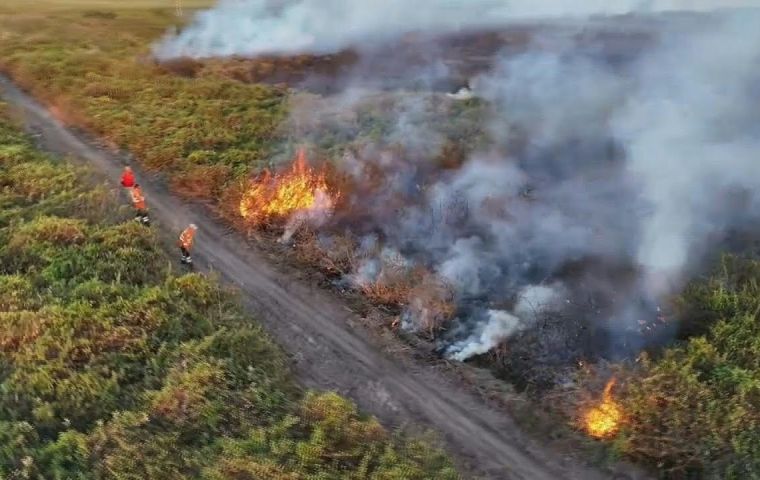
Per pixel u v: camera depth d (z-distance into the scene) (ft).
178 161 75.97
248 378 45.78
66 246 57.93
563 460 42.68
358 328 53.47
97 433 39.73
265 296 56.39
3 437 38.81
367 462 40.11
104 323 48.24
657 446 42.22
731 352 47.70
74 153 78.59
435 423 45.11
